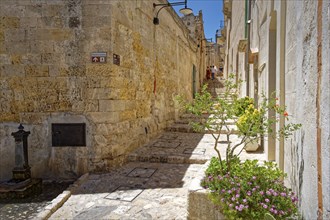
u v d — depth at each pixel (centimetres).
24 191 412
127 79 575
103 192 409
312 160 220
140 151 612
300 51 268
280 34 373
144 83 686
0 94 509
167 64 905
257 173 301
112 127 516
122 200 377
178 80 1066
